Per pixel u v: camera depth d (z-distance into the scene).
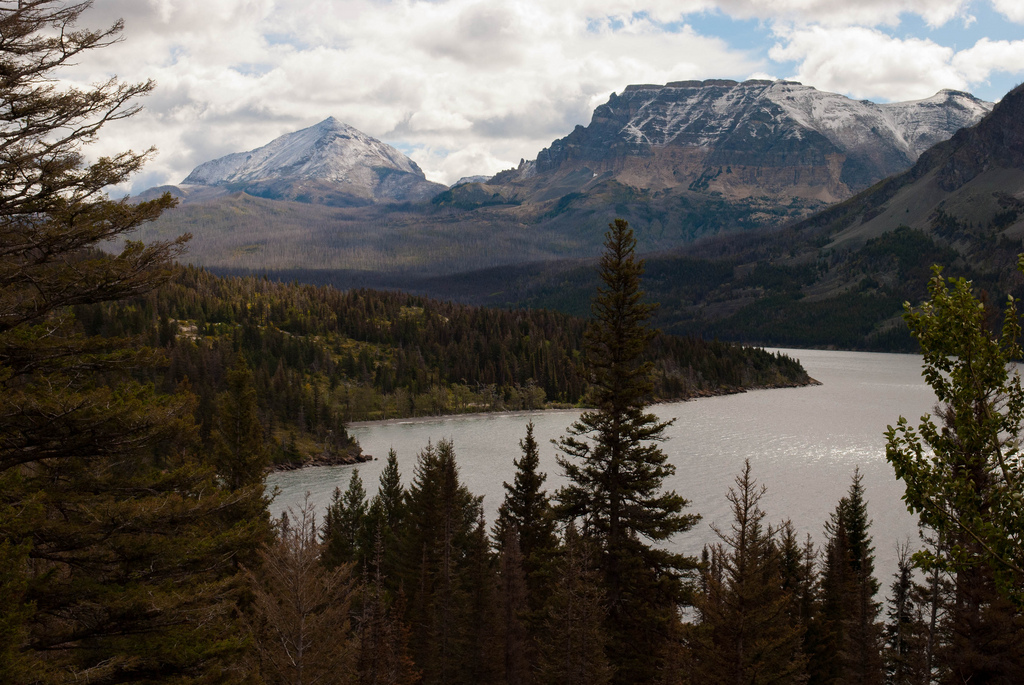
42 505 15.38
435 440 157.00
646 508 34.28
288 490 109.12
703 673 28.28
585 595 29.80
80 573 17.19
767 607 27.98
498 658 39.06
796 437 153.50
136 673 16.31
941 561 17.69
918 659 38.50
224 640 17.36
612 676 30.64
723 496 98.69
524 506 45.28
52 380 18.25
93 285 18.56
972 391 17.48
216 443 42.81
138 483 18.55
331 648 25.56
